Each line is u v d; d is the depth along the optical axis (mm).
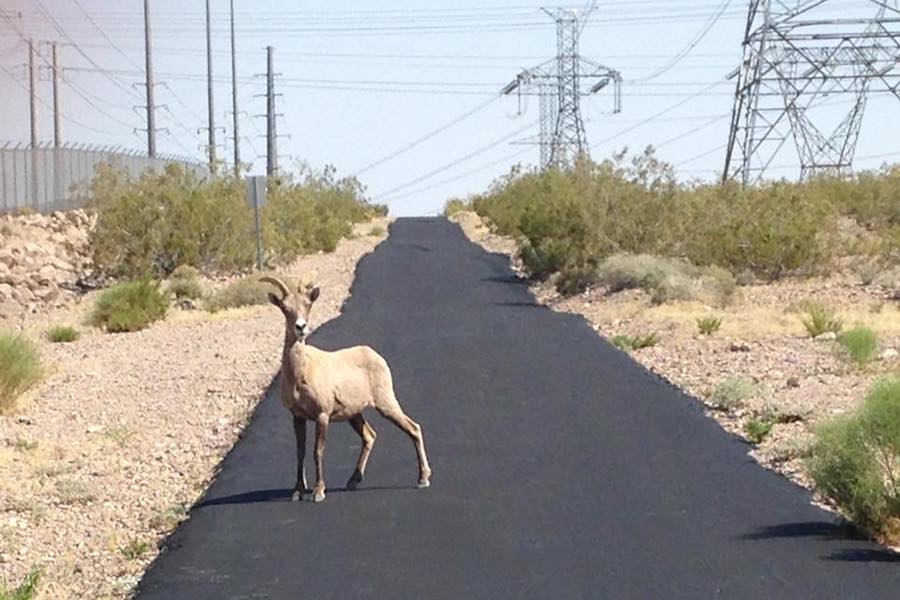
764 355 34312
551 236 59375
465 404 28469
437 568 16781
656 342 38062
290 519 19344
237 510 19953
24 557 18219
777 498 19906
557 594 15680
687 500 19906
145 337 43844
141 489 22109
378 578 16469
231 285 53750
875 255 58469
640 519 18891
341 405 20531
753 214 58531
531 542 17844
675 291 47875
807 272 56188
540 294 56031
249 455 23812
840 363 32438
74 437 26500
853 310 43594
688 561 16828
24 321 49500
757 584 15867
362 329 42656
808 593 15492
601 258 55719
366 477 21859
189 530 18953
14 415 28984
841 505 18469
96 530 19625
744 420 26266
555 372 32688
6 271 60875
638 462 22531
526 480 21391
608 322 44406
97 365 36781
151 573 17047
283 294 20047
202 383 32844
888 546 17438
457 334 40906
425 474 21125
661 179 60469
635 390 29781
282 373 20250
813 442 22172
